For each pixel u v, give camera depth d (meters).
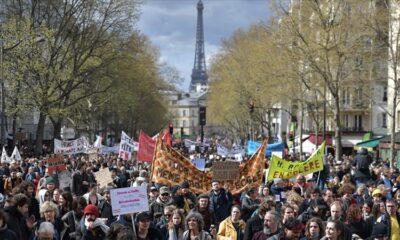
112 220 15.41
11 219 11.98
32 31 49.84
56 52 53.16
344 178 20.80
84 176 24.23
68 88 55.09
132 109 86.38
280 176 21.09
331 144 71.56
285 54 50.38
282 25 48.53
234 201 18.06
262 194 17.25
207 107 120.62
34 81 51.56
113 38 57.22
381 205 13.88
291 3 48.78
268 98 70.56
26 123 82.50
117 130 92.62
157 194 16.88
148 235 12.20
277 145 41.75
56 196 15.29
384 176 24.50
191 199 17.14
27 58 49.94
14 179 23.62
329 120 81.44
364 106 76.38
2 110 47.94
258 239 11.63
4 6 54.66
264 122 85.81
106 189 16.80
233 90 84.50
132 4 57.41
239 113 94.69
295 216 13.33
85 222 12.67
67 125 88.94
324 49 47.53
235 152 47.91
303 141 68.00
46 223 10.47
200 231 12.20
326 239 10.73
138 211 12.95
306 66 52.62
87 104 67.81
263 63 59.38
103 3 56.09
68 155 39.75
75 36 55.69
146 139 29.73
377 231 12.45
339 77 49.41
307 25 48.03
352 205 13.55
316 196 15.19
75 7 55.06
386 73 65.19
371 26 46.09
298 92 58.75
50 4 55.16
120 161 31.78
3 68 48.97
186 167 18.52
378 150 58.62
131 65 62.72
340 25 47.34
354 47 47.53
